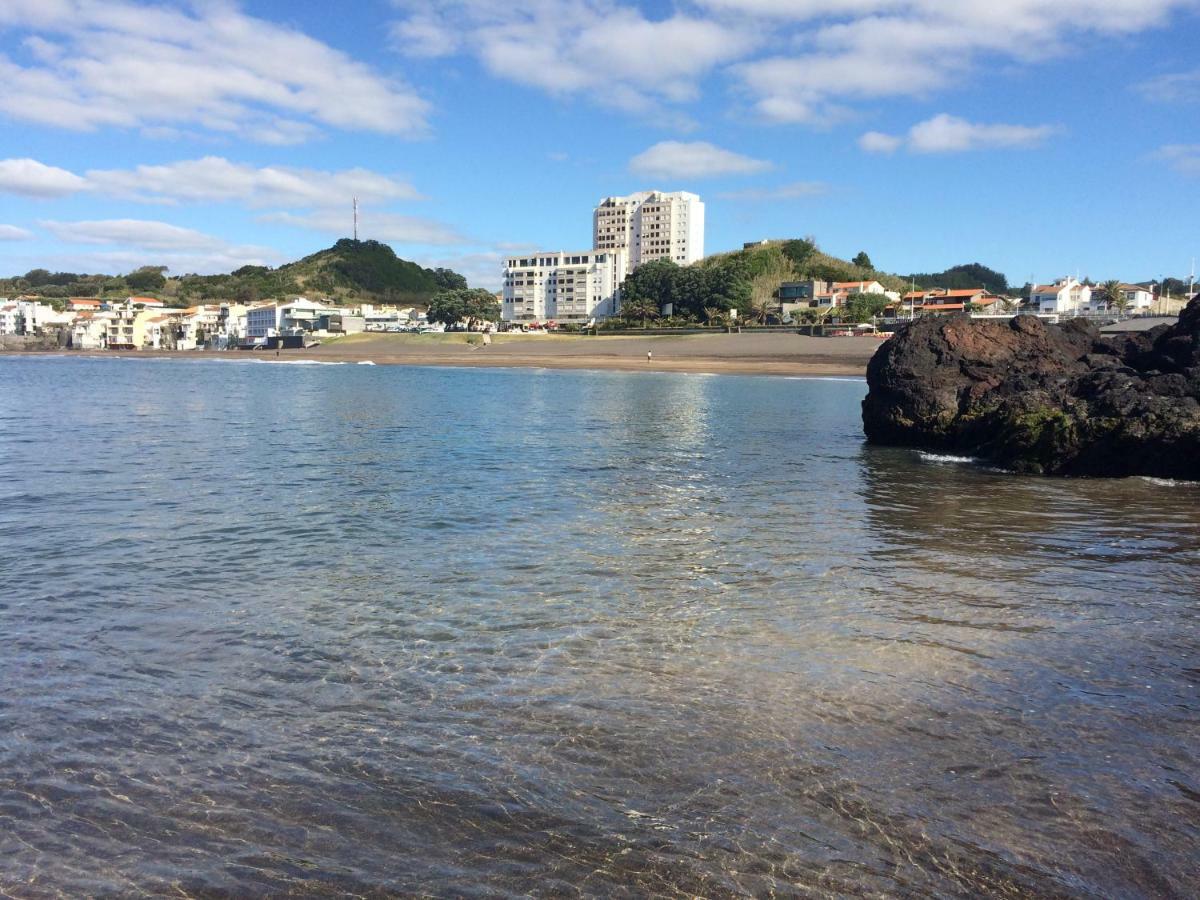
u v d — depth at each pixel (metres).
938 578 12.56
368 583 12.19
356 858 5.82
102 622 10.45
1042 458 23.91
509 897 5.41
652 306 157.88
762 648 9.60
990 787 6.66
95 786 6.71
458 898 5.41
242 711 7.98
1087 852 5.86
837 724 7.70
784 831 6.08
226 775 6.86
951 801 6.46
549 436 32.16
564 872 5.65
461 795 6.55
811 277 189.88
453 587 11.98
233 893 5.48
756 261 191.50
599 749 7.23
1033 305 144.50
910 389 30.20
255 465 23.78
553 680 8.67
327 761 7.07
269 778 6.82
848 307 148.88
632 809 6.36
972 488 21.20
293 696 8.31
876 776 6.80
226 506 17.86
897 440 30.52
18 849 5.92
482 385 70.19
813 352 104.88
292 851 5.90
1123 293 135.12
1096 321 110.25
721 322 145.38
